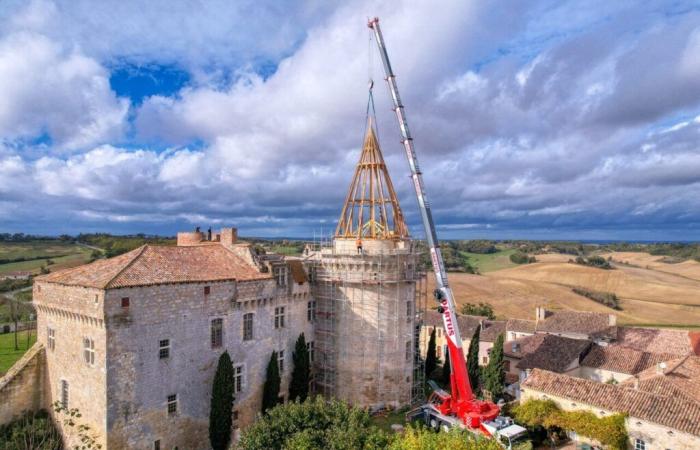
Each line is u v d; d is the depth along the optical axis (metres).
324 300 62.25
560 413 50.75
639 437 45.47
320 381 62.38
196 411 47.91
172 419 45.81
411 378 62.44
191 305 47.31
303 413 37.50
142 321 43.31
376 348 59.38
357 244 59.62
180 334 46.38
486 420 50.72
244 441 36.44
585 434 47.91
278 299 57.09
